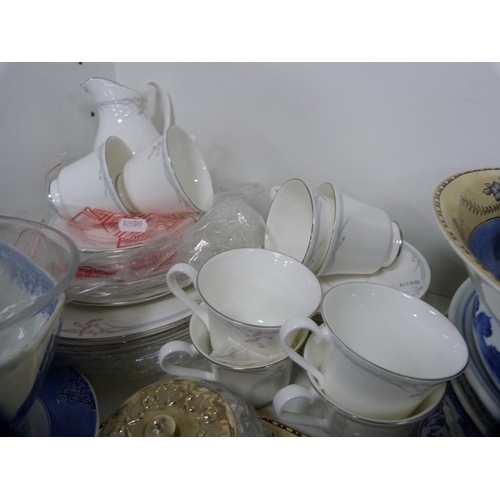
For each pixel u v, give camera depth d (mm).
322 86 513
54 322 321
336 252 458
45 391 389
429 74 446
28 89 537
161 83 646
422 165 497
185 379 374
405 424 318
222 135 635
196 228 509
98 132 599
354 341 362
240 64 561
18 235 397
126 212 513
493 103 431
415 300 354
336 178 565
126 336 419
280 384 404
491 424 311
